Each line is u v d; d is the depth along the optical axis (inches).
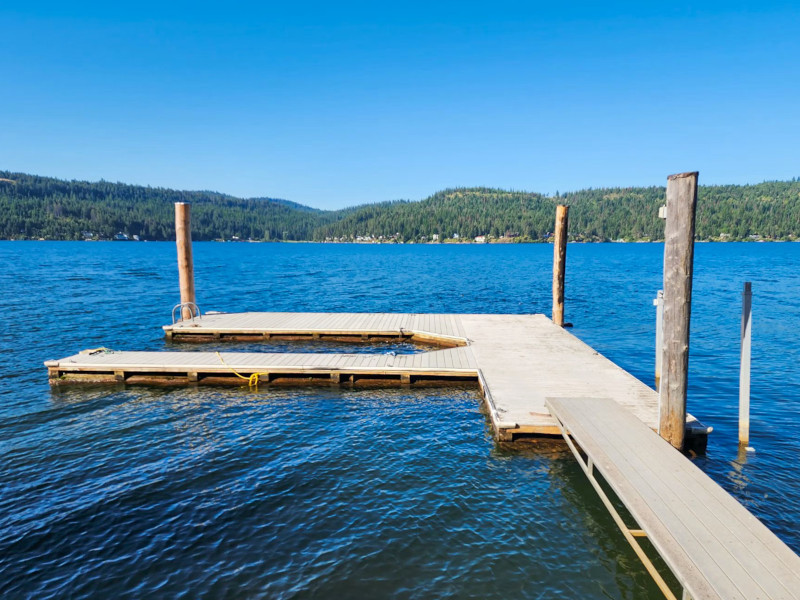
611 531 256.8
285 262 3186.5
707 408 437.4
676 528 204.8
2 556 237.6
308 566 229.0
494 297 1325.0
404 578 220.5
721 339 724.7
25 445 360.8
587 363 514.9
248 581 219.5
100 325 840.9
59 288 1382.9
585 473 313.4
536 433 357.7
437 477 313.1
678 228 301.6
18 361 601.3
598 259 3489.2
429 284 1700.3
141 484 304.7
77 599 209.8
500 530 257.0
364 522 263.9
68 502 284.4
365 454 346.6
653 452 279.0
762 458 334.3
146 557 236.8
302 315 833.5
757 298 1206.3
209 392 486.3
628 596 209.2
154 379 520.4
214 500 286.7
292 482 306.8
